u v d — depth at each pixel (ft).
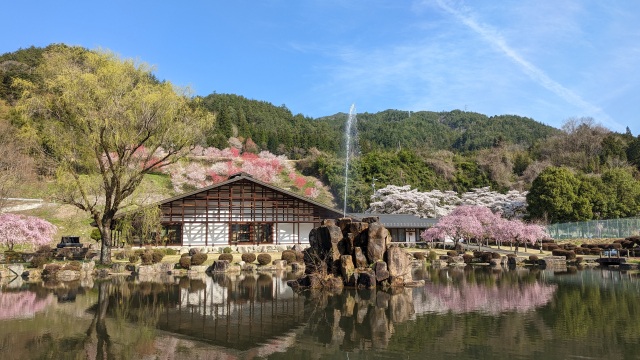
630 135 289.74
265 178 223.10
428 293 60.44
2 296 59.26
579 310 47.29
